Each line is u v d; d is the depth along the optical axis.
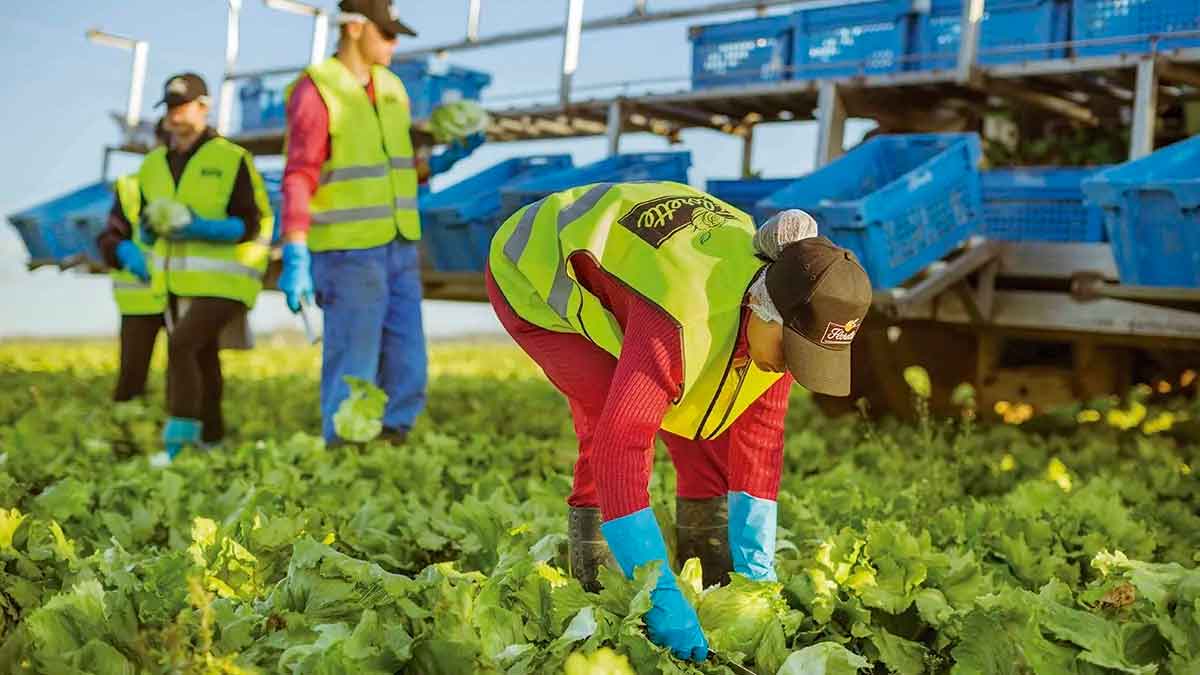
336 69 6.14
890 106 8.16
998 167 8.37
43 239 11.96
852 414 7.95
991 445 6.61
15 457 5.52
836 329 2.41
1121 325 6.61
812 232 2.57
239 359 18.22
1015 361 8.45
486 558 3.62
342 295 6.18
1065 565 3.54
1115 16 6.89
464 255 8.72
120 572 2.90
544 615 2.66
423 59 10.33
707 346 2.56
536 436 7.79
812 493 4.66
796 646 2.81
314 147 6.05
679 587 2.66
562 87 9.16
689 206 2.80
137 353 7.46
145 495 4.56
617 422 2.56
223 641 2.43
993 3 7.51
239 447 6.30
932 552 3.34
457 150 6.86
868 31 7.91
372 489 4.88
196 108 6.85
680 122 9.42
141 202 7.14
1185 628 2.63
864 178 7.45
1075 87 7.55
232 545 2.96
